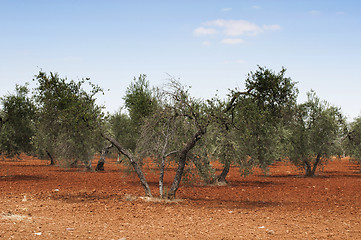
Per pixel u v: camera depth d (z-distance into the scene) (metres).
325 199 17.25
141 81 32.34
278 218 12.02
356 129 36.06
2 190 18.67
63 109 17.95
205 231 9.73
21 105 31.16
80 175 29.83
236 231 9.81
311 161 32.69
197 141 16.67
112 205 14.26
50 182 23.64
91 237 8.66
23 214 11.56
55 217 11.33
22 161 56.25
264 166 23.52
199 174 16.88
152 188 21.17
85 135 18.28
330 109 32.09
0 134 30.02
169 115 16.25
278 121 23.72
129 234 9.15
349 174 35.25
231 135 18.44
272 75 18.70
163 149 16.23
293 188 22.30
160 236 9.02
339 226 10.68
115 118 39.84
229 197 17.81
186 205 14.80
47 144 31.50
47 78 18.41
